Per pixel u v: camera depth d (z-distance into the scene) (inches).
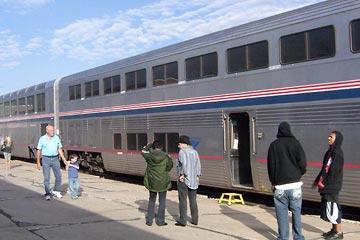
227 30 480.4
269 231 333.4
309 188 387.9
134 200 482.9
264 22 437.7
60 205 440.5
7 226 344.2
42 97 944.9
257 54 441.1
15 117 1114.7
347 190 357.1
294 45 406.3
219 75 482.0
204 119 499.8
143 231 330.3
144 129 602.9
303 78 395.2
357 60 355.6
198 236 315.9
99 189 583.2
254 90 440.8
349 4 365.4
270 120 423.2
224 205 462.6
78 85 792.3
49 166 473.4
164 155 349.4
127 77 646.5
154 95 583.5
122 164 660.7
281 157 271.1
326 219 305.4
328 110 373.4
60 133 860.0
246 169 484.1
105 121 702.5
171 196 528.7
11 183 616.7
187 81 526.3
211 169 492.7
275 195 274.8
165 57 564.4
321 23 383.9
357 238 310.5
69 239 305.1
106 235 316.8
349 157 355.9
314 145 382.9
